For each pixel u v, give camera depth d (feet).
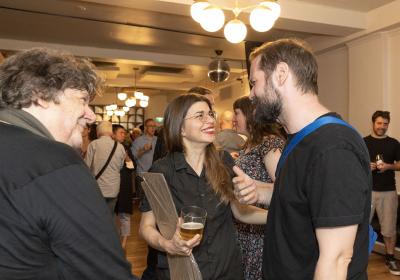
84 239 2.34
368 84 15.74
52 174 2.32
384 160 12.61
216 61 19.81
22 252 2.21
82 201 2.36
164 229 4.56
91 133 15.93
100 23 16.46
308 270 3.15
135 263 12.70
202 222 4.09
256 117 3.65
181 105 4.99
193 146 5.02
